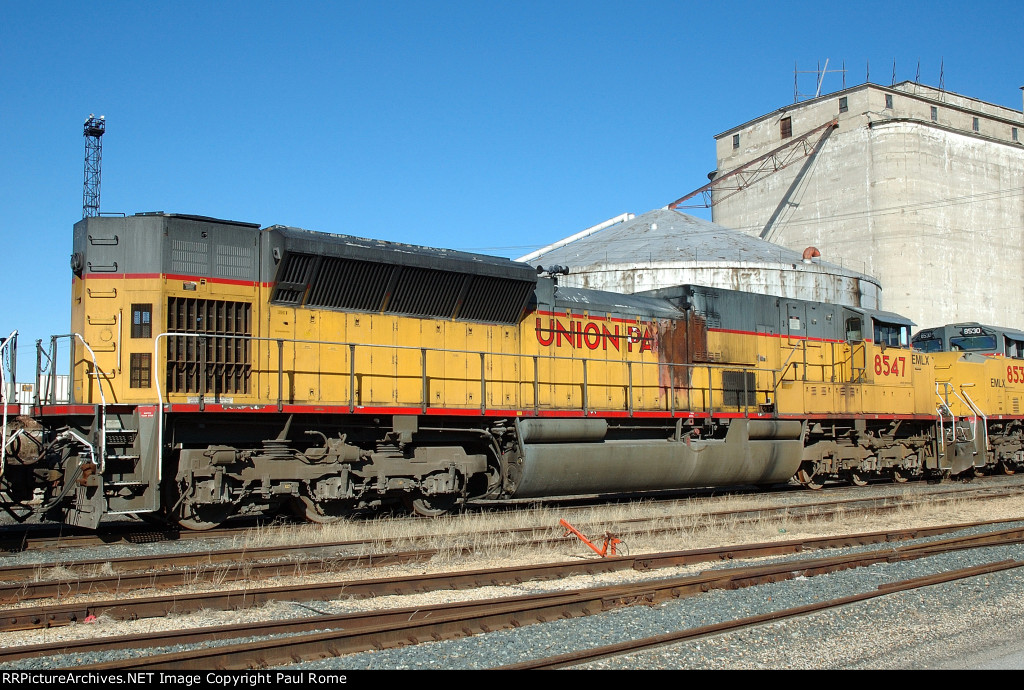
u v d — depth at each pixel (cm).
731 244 4403
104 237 1185
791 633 716
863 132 5356
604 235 4962
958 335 2656
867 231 5306
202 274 1200
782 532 1300
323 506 1274
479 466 1426
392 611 730
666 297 1841
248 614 764
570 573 953
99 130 6034
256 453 1204
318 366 1277
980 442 2362
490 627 715
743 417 1786
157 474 1091
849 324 2125
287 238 1220
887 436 2147
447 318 1427
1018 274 5756
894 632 736
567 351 1584
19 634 692
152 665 580
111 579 844
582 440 1538
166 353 1156
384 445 1327
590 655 637
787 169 5784
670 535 1227
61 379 1270
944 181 5359
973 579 933
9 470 1107
